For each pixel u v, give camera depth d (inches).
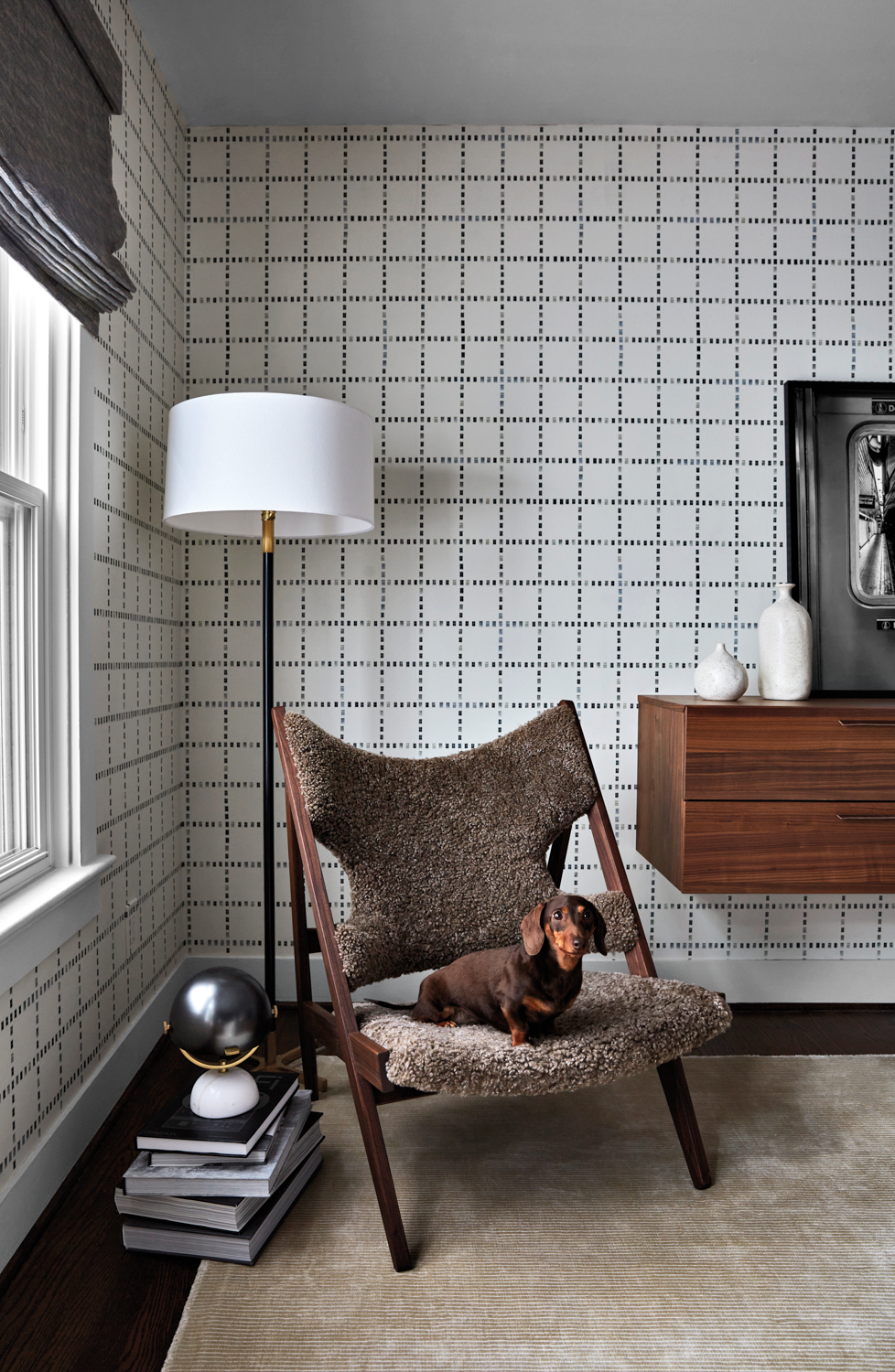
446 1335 45.2
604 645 92.1
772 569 92.6
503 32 76.4
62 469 59.5
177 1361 43.3
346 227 90.7
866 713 75.0
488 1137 65.6
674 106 88.0
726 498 92.3
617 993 57.7
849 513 91.4
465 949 62.7
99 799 67.0
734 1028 87.3
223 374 90.8
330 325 90.8
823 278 92.2
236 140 90.4
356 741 91.9
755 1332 45.7
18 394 56.7
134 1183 51.3
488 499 91.4
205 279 90.6
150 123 78.7
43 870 57.9
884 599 91.2
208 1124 52.6
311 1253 51.5
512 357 91.2
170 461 68.7
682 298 91.8
